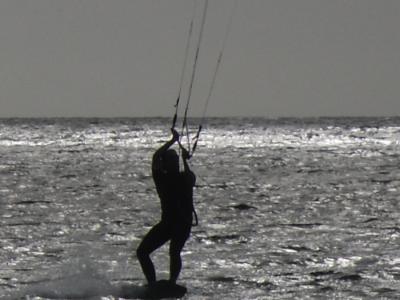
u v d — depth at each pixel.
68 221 76.00
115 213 82.19
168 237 47.97
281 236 66.56
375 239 64.81
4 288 47.88
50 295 46.03
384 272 52.03
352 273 51.72
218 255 58.25
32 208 86.69
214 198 96.50
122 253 59.12
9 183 118.19
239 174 134.88
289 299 45.19
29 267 54.09
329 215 79.81
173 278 47.81
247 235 66.94
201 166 156.75
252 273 52.00
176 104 48.41
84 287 48.00
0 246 61.94
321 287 48.06
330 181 119.62
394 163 163.50
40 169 147.38
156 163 47.97
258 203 90.81
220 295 46.16
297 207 86.75
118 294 46.34
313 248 60.81
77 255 58.34
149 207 87.50
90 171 141.88
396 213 80.94
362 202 91.12
